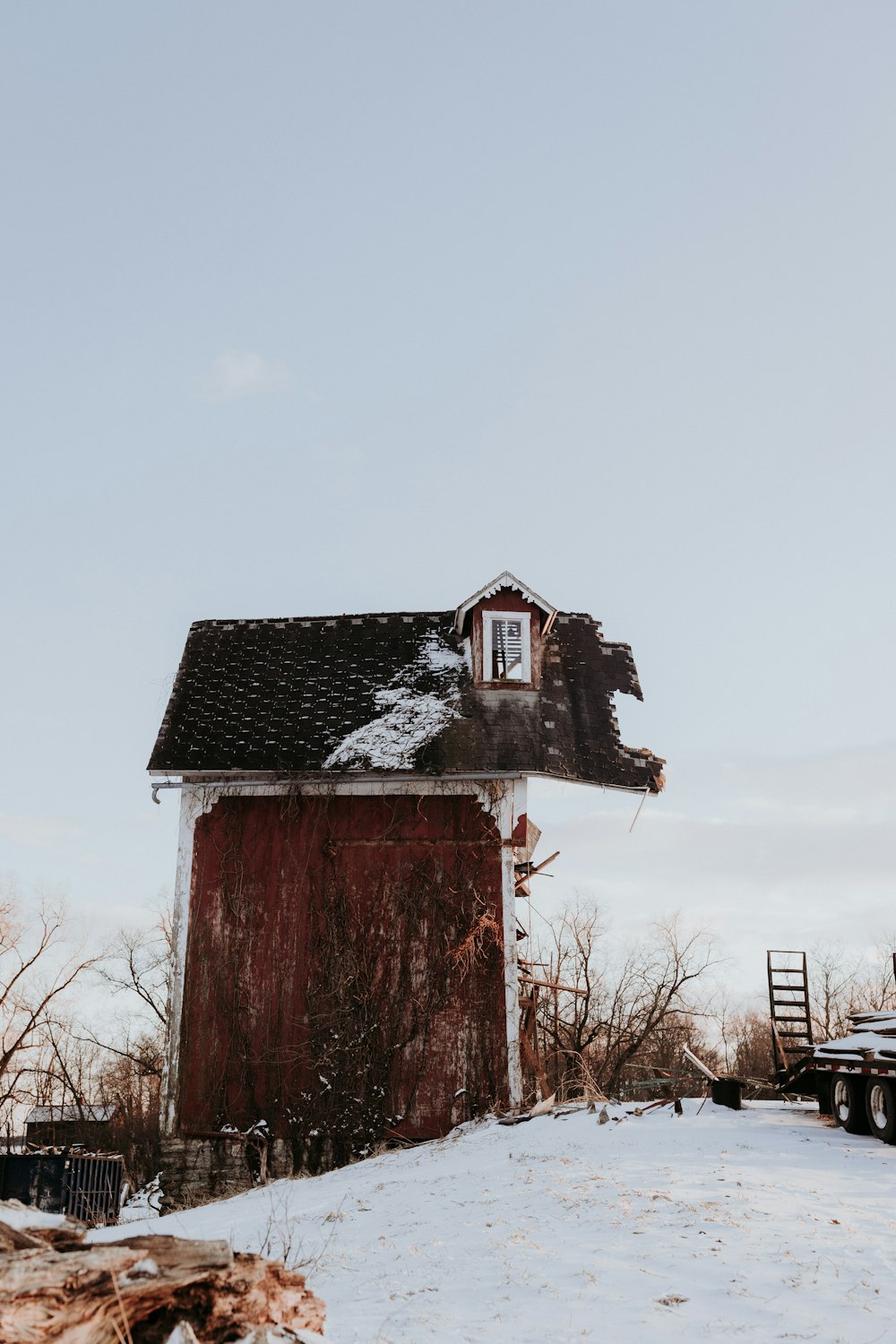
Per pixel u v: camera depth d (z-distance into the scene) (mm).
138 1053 40000
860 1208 11383
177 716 25219
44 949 40094
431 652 26828
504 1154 16547
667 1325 7906
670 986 36875
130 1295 5633
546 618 26312
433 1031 22344
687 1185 12469
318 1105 21906
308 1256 10852
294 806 23672
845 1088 17219
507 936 22875
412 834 23531
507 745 24047
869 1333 7688
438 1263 9984
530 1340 7602
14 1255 5547
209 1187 21578
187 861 23531
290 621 28156
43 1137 39062
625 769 24359
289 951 22875
